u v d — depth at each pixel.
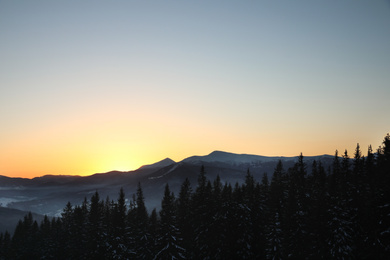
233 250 62.47
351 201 55.50
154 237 75.44
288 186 68.00
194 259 68.75
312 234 55.28
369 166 59.41
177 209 85.06
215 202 70.25
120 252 74.12
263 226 66.12
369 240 48.81
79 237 86.81
